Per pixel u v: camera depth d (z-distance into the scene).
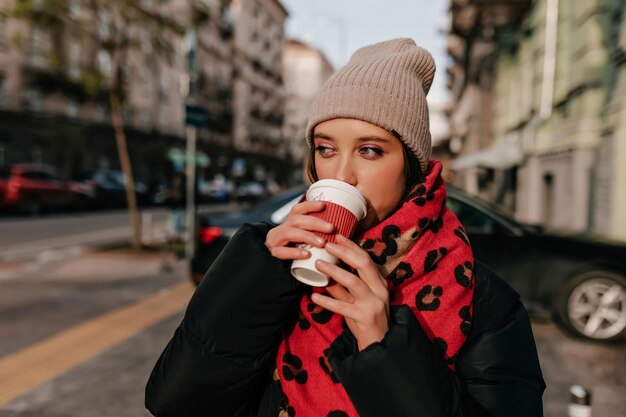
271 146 51.88
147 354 4.05
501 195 16.91
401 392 0.70
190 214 9.13
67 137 26.11
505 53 16.50
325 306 0.72
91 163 30.14
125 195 23.86
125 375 3.61
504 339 0.85
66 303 5.82
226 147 43.53
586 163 9.28
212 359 0.77
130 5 10.04
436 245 0.84
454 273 0.84
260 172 45.66
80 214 20.62
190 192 9.09
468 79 23.50
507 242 4.73
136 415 3.01
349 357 0.73
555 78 11.14
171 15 11.09
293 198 5.41
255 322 0.76
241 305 0.76
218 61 43.81
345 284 0.70
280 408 0.83
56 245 11.40
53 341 4.38
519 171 14.34
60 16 9.42
